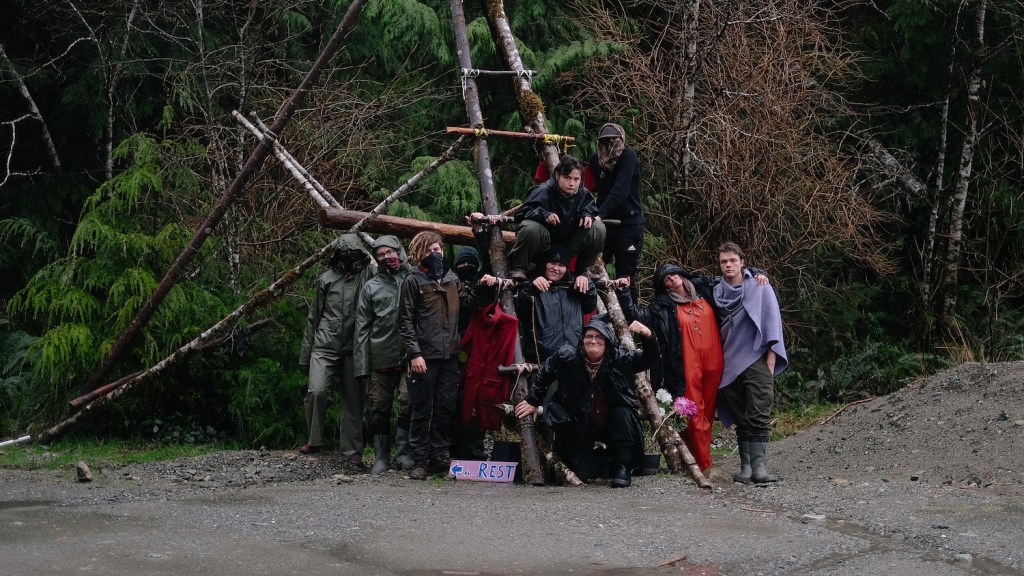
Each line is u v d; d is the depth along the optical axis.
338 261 8.92
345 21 9.84
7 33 13.37
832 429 9.20
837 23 15.38
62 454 9.13
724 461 8.91
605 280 8.35
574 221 7.87
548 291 7.88
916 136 15.54
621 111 13.19
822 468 8.24
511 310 7.95
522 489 7.32
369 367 8.46
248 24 12.06
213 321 10.31
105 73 12.48
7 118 13.38
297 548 5.23
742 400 7.71
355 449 8.74
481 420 7.89
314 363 8.86
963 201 14.05
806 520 6.00
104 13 12.13
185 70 11.66
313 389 8.82
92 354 10.00
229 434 10.26
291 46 13.49
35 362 10.42
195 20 12.66
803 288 13.09
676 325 7.84
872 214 12.78
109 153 12.71
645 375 8.25
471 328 7.95
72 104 12.86
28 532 5.57
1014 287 13.95
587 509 6.37
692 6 12.17
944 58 14.92
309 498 6.79
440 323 7.87
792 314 13.34
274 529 5.71
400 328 7.83
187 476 7.97
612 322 8.27
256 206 11.80
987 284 13.02
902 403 9.07
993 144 15.11
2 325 11.70
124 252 10.12
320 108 11.68
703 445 7.84
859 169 14.62
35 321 12.18
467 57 9.62
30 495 6.97
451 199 12.73
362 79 13.37
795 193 12.17
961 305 14.58
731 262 7.81
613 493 7.09
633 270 8.62
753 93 12.24
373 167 12.38
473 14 14.08
